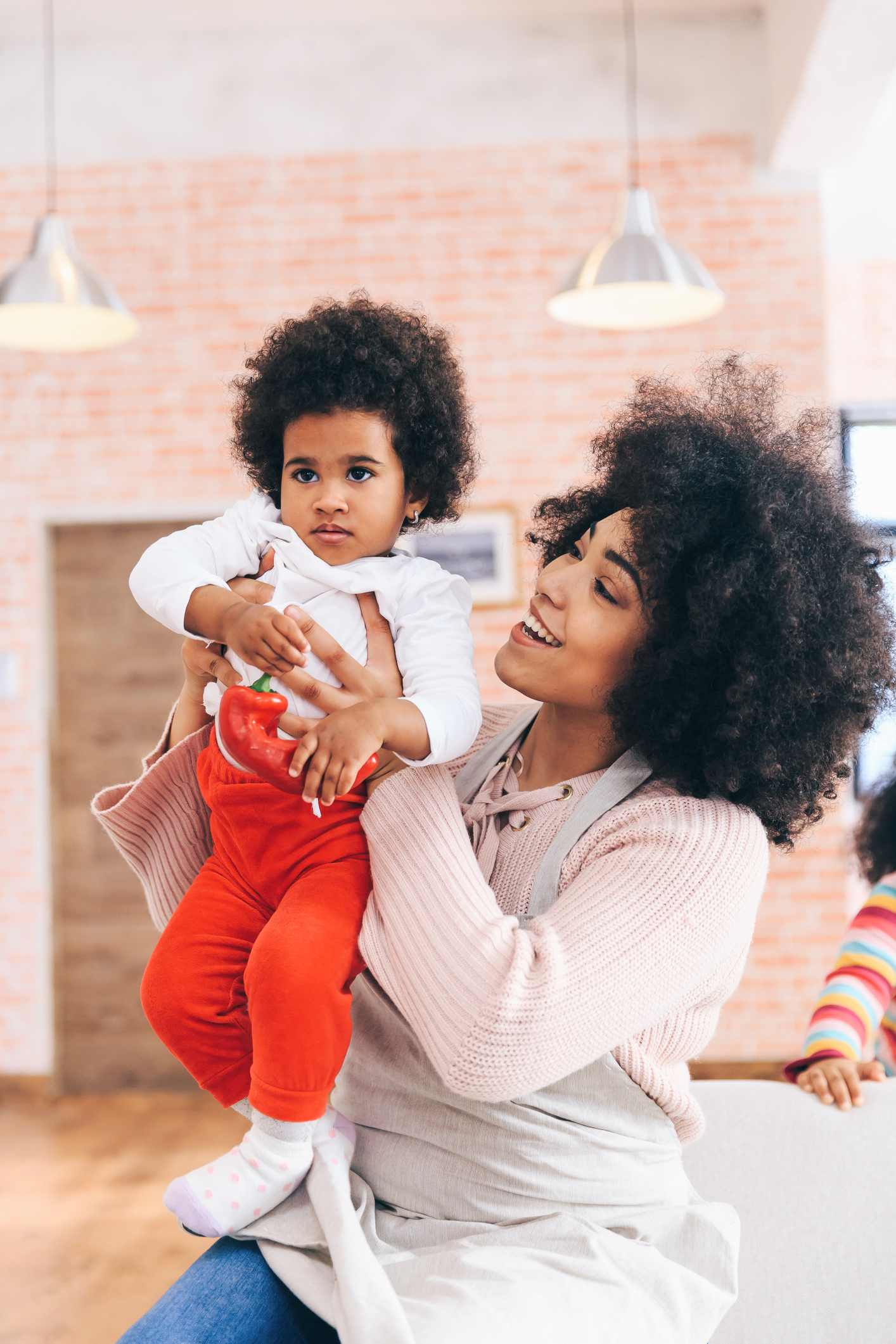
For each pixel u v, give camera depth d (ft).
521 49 15.43
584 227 15.33
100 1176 11.70
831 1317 4.13
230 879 3.55
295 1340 3.18
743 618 3.50
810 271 15.15
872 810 6.70
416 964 3.11
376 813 3.39
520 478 15.21
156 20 15.34
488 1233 3.15
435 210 15.42
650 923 3.13
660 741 3.54
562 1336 2.79
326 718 3.14
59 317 12.14
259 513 3.87
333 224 15.47
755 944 14.44
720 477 3.57
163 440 15.49
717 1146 4.38
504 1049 2.94
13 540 15.58
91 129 15.69
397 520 3.76
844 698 3.57
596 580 3.64
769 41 14.92
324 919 3.23
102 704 15.70
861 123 13.87
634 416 4.16
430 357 3.87
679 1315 3.02
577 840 3.50
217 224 15.55
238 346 15.47
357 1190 3.30
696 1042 3.40
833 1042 4.80
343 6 15.10
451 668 3.50
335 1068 3.13
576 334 15.28
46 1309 8.57
